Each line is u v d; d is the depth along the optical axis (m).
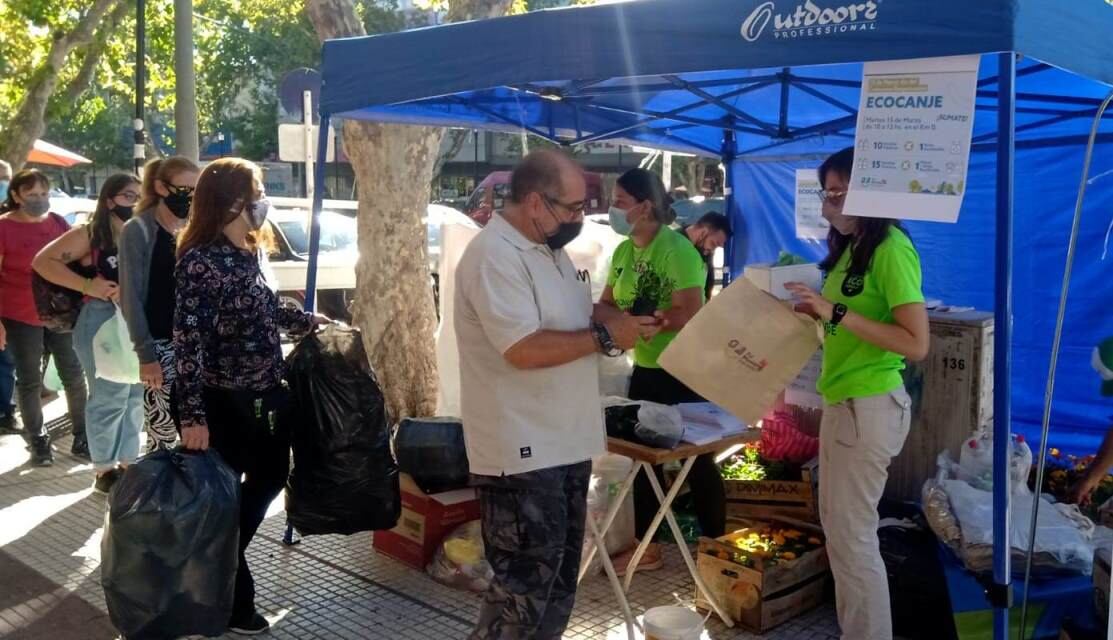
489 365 2.94
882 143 2.92
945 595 3.70
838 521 3.28
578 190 2.91
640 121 5.79
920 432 4.46
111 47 16.86
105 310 5.29
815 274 3.60
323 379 3.93
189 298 3.48
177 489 3.35
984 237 5.63
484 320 2.85
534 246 2.94
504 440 2.92
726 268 6.99
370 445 3.99
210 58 29.83
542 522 2.95
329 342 4.02
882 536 4.05
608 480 4.44
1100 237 5.26
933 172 2.82
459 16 6.79
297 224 11.06
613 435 3.80
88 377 5.45
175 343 3.50
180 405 3.48
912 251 3.16
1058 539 3.68
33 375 6.11
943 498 3.89
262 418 3.70
